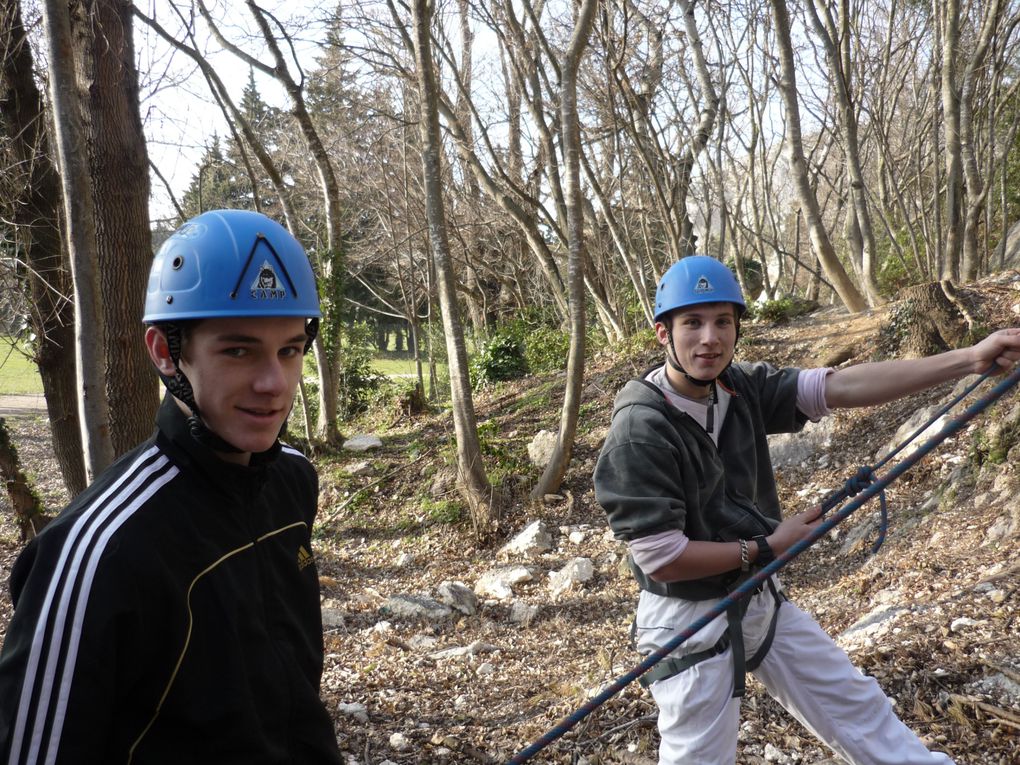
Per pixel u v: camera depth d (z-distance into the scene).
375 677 5.61
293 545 1.65
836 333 10.27
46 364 8.91
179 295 1.37
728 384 2.50
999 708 3.24
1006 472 5.34
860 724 2.44
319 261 14.20
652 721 3.91
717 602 2.40
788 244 22.89
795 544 2.21
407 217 17.89
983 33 10.37
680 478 2.37
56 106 4.66
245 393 1.40
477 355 16.08
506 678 5.43
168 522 1.38
